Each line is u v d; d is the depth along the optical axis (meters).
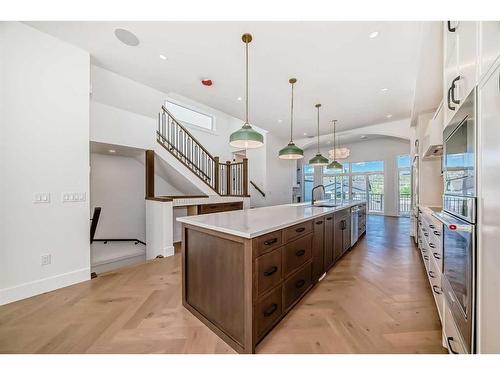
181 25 2.35
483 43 0.90
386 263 3.35
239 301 1.60
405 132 5.66
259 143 2.75
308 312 2.06
